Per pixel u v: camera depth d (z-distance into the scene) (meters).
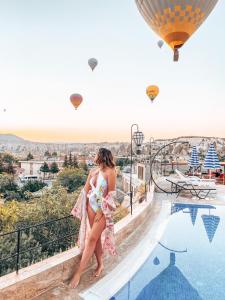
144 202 6.36
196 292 3.17
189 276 3.56
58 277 2.83
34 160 105.38
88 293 2.77
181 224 5.79
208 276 3.58
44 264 2.80
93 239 2.94
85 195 3.10
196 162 13.57
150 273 3.51
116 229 4.18
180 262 3.96
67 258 2.95
